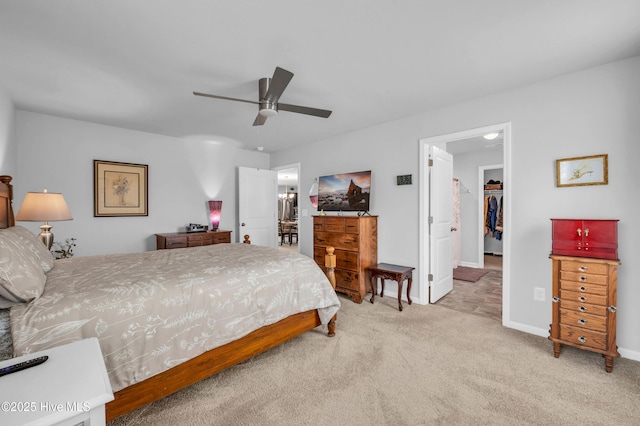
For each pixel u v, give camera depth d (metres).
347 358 2.19
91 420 0.67
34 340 1.21
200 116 3.47
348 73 2.41
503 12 1.67
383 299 3.66
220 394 1.78
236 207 5.27
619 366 2.06
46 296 1.40
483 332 2.64
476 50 2.07
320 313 2.49
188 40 1.93
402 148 3.59
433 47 2.03
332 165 4.47
